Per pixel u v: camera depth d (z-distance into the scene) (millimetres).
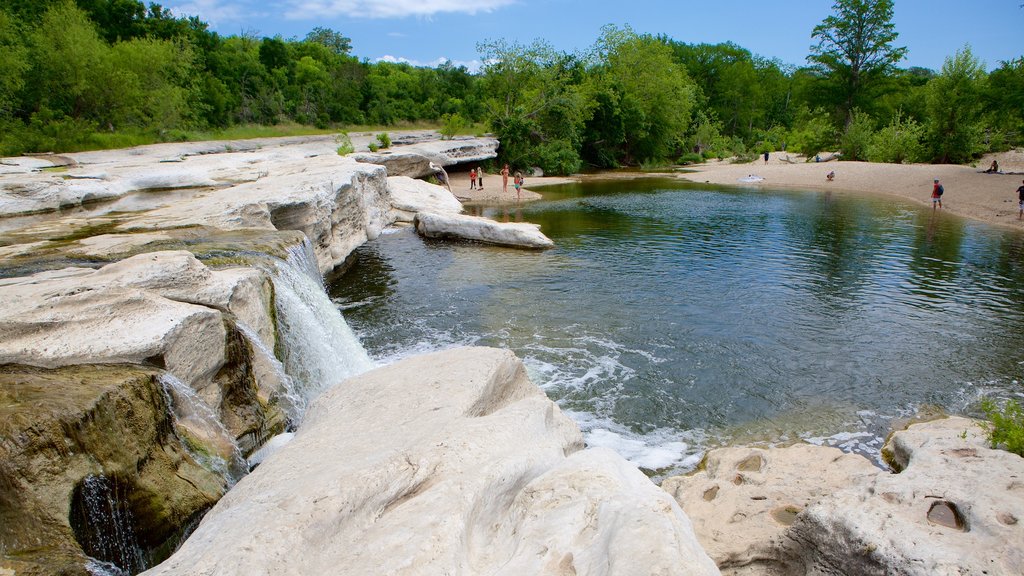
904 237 23125
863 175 44219
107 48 34375
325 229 16328
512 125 48250
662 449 8352
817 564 4992
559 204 32781
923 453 6418
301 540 3316
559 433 5781
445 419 5141
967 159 47938
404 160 32500
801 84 73750
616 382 10406
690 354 11586
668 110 61062
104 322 6426
